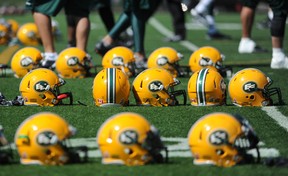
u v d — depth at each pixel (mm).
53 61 28203
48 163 15219
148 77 21391
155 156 15375
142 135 15000
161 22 62156
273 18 30078
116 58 26672
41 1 28062
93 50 39219
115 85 21031
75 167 15133
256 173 14719
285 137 18359
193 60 27141
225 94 21703
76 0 28594
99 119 19938
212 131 14977
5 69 28484
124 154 15031
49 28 28250
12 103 21641
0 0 79562
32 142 15055
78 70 26984
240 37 48781
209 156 15086
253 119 20156
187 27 58219
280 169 15031
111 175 14562
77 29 28891
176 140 18000
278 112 21000
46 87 21328
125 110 20906
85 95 24078
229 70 28000
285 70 30016
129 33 44875
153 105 21453
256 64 32250
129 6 30922
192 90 21500
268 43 43625
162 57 26953
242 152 15344
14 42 40688
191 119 20000
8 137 18078
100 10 36938
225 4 76312
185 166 15234
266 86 21484
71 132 15219
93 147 17203
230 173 14695
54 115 15344
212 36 47500
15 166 15234
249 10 36812
